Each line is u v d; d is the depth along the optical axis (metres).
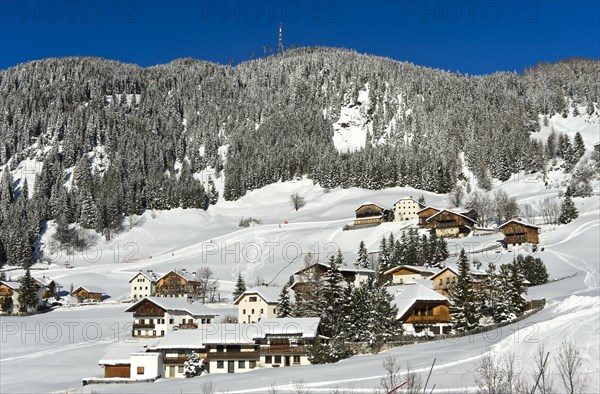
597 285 105.88
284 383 59.69
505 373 49.44
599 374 48.91
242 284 140.00
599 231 157.75
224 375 73.19
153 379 76.81
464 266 86.62
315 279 108.81
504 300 83.44
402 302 88.94
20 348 100.69
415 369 57.81
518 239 157.00
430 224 190.62
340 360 74.81
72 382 79.50
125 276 184.50
